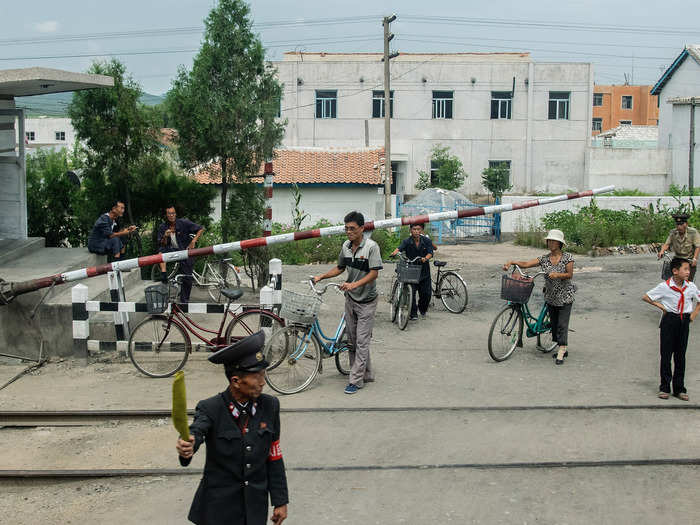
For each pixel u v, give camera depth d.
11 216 12.67
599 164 43.12
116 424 7.28
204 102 13.73
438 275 13.04
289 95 42.66
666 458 6.18
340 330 8.48
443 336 11.06
